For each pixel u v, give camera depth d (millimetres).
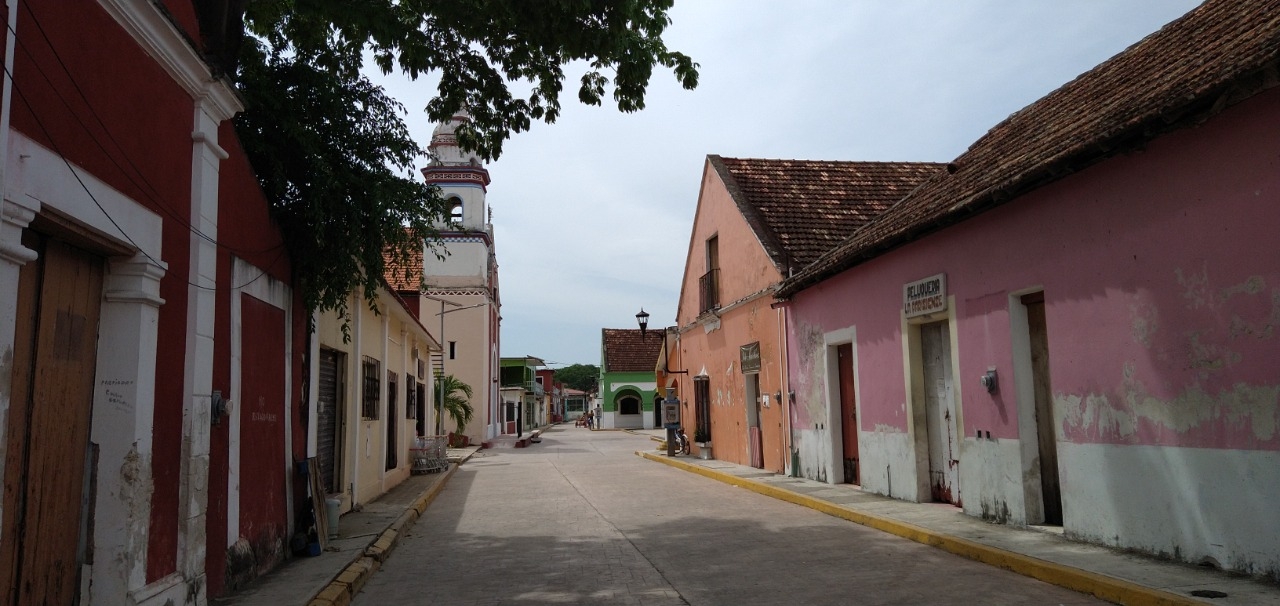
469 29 9070
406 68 9297
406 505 12898
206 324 5973
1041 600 6004
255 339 7207
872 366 12078
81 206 4422
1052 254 7961
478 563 8266
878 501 11250
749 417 18562
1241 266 5891
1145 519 6828
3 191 3771
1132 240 6938
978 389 9258
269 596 6391
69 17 4344
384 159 8828
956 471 10242
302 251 8391
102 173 4652
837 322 13367
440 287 35406
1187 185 6363
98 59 4621
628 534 9852
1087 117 8164
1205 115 6020
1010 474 8664
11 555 4129
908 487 11023
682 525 10469
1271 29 5922
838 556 8008
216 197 6199
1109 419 7227
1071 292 7703
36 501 4359
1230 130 5973
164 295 5406
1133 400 6941
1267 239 5691
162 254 5383
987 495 9125
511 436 42719
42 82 4105
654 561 8016
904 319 11016
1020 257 8469
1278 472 5629
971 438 9430
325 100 8148
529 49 9469
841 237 16719
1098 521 7371
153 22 5113
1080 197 7570
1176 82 6426
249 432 7027
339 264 8430
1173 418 6523
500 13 8891
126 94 4934
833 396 13758
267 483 7562
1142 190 6832
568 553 8641
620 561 8078
